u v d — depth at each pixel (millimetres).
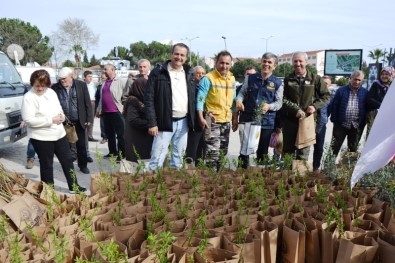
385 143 2156
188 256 1837
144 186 2834
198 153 5238
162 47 65750
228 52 4789
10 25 50938
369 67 11953
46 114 4398
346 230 2217
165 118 4262
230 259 1850
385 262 1941
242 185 2930
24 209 2350
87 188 5289
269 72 4789
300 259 2152
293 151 4934
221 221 2240
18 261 1681
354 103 5879
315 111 4930
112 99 6805
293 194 2670
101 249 1792
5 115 6691
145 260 1735
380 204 2570
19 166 6594
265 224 2189
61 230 2080
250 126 4645
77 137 5559
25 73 14703
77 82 5816
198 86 4844
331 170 3346
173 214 2338
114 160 3205
